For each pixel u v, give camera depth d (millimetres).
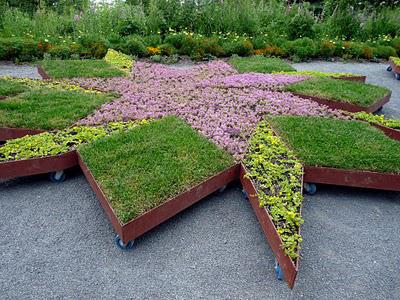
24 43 8211
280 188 3338
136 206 2932
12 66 7906
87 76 6508
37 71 7559
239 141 4281
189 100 5527
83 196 3566
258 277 2754
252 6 10812
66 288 2582
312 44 9719
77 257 2850
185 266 2818
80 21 9953
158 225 3240
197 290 2619
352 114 5168
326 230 3273
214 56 9195
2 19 9242
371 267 2900
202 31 10125
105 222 3236
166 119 4574
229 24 10219
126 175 3334
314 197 3744
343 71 8688
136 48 8820
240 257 2930
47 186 3699
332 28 11195
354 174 3633
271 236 2867
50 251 2889
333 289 2684
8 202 3426
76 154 3775
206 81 6484
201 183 3303
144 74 6918
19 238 3000
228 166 3617
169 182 3246
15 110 4660
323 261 2930
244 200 3631
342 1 11117
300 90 5969
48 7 11797
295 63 9328
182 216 3371
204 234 3158
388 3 12273
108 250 2938
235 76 6805
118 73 6762
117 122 4547
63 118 4531
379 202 3723
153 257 2891
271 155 3822
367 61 9891
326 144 4090
